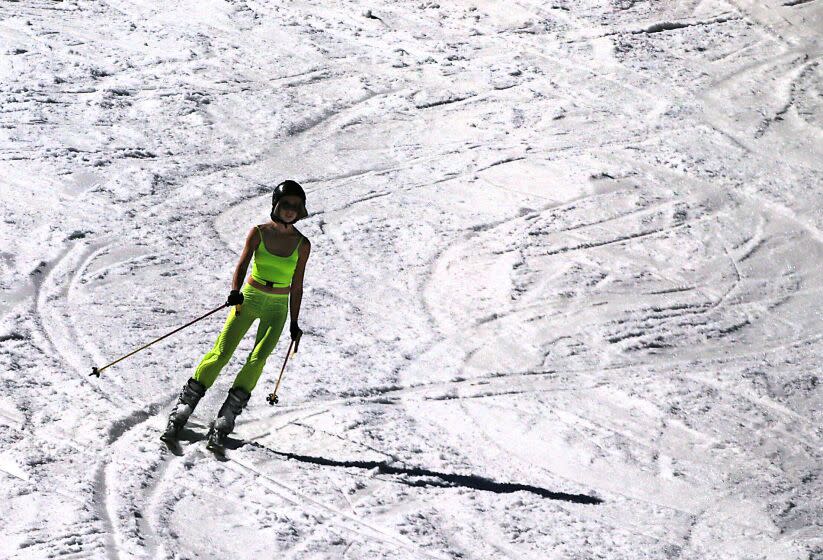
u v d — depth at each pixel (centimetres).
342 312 3544
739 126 5962
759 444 2898
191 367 2917
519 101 6153
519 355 3362
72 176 4531
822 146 5809
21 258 3588
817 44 7406
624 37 7300
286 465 2417
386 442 2616
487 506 2344
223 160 5009
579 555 2162
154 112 5519
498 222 4566
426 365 3209
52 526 2002
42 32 6638
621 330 3638
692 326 3756
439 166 5200
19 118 5169
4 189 4291
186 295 3500
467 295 3825
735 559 2248
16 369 2758
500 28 7488
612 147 5534
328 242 4197
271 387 2859
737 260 4409
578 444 2780
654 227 4647
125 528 2031
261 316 2503
